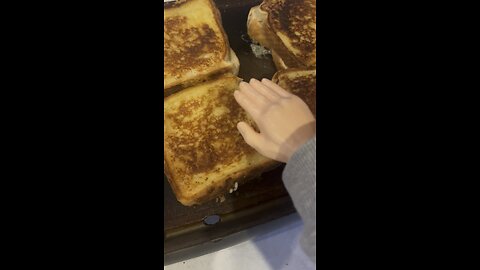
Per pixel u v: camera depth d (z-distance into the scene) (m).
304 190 0.36
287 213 0.42
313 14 0.46
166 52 0.43
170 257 0.40
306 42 0.46
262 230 0.41
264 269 0.41
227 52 0.44
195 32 0.44
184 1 0.45
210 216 0.41
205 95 0.43
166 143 0.42
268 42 0.46
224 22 0.46
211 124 0.43
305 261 0.41
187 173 0.41
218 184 0.41
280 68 0.45
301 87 0.44
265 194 0.42
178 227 0.40
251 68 0.45
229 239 0.41
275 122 0.39
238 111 0.43
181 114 0.43
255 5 0.47
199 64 0.44
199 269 0.40
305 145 0.36
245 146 0.42
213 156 0.42
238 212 0.41
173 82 0.43
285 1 0.47
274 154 0.39
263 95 0.41
